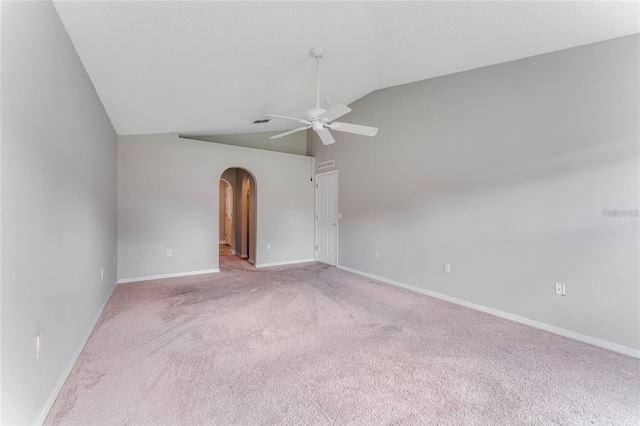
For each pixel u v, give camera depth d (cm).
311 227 603
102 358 210
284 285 412
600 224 233
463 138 328
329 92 391
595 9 195
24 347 133
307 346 231
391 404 163
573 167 246
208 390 175
